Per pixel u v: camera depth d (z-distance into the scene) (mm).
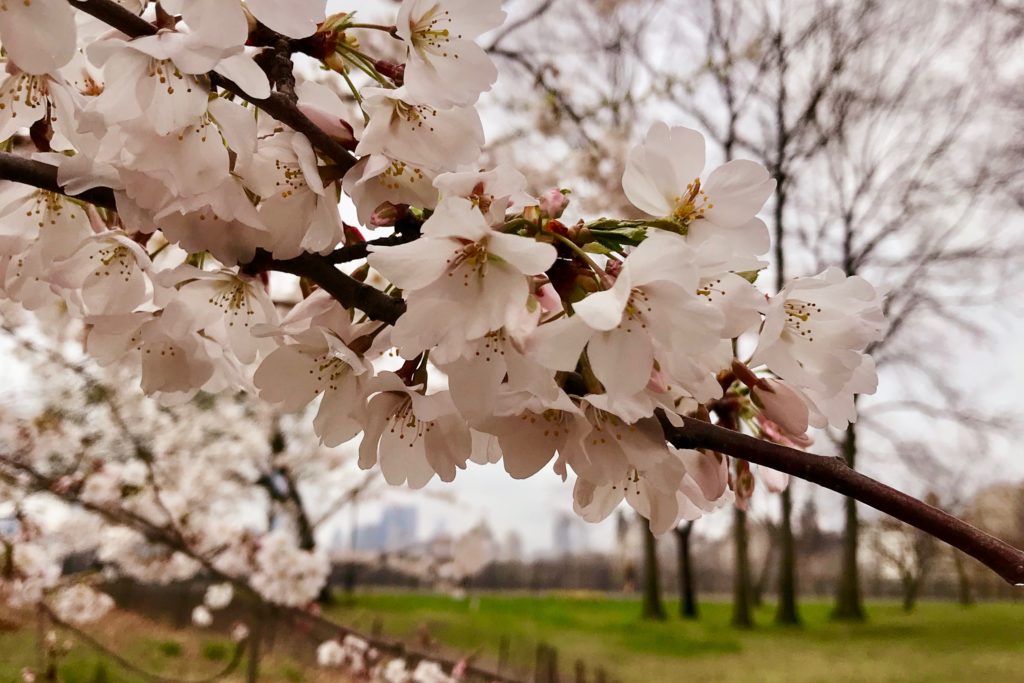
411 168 198
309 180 187
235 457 1539
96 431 1020
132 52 179
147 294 231
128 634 1729
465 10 205
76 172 185
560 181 990
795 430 193
